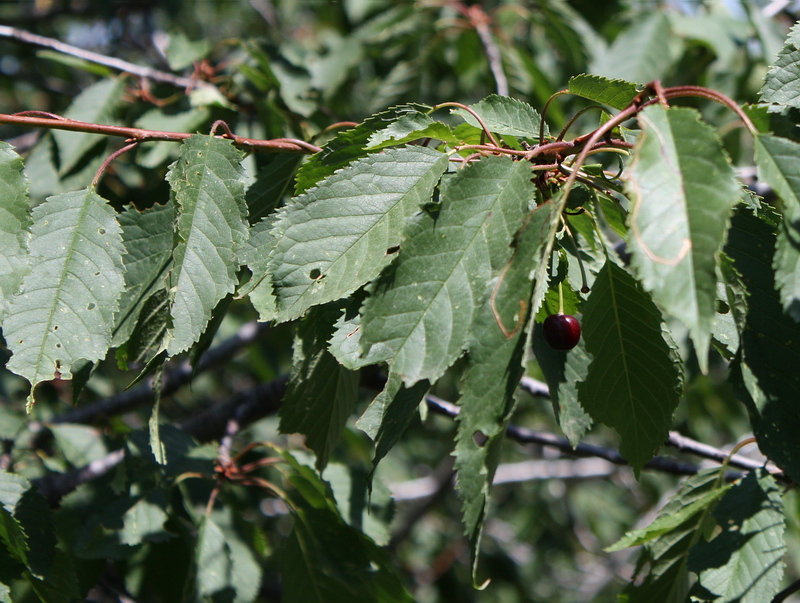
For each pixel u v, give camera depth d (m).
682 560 0.91
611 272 0.87
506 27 1.57
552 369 0.90
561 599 2.19
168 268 0.87
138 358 0.87
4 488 0.91
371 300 0.83
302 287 0.84
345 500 1.02
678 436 1.04
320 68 1.40
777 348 0.86
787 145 0.82
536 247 0.82
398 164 0.86
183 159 0.86
